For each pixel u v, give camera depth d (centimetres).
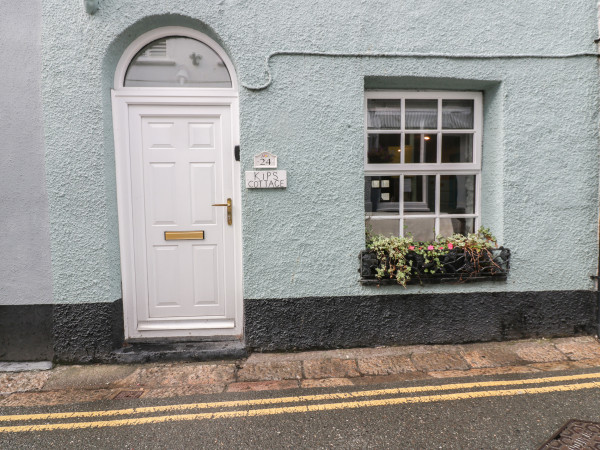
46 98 319
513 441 226
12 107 319
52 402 281
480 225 383
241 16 327
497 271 353
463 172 380
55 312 334
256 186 335
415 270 348
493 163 364
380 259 345
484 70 345
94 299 334
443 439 230
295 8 330
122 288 352
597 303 361
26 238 329
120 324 348
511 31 344
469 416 251
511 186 353
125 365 334
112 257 338
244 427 245
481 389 283
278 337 348
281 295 346
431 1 338
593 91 350
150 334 362
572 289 363
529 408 258
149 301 359
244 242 340
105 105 327
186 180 352
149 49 346
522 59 345
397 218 380
